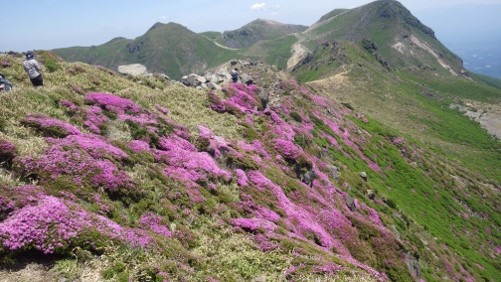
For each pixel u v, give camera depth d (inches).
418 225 2348.7
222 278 758.5
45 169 770.8
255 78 3572.8
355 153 3034.0
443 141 6240.2
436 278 1782.7
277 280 826.2
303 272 845.8
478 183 4126.5
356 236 1594.5
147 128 1290.6
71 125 1045.8
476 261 2333.9
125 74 2130.9
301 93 3526.1
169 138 1327.5
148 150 1160.2
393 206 2395.4
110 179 852.6
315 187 1861.5
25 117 962.7
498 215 3545.8
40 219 595.8
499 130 7426.2
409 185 3102.9
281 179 1589.6
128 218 804.0
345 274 873.5
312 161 2016.5
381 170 3075.8
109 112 1311.5
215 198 1152.2
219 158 1441.9
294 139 2191.2
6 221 577.3
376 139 3718.0
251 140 1881.2
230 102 2210.9
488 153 6166.3
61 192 730.8
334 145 2844.5
